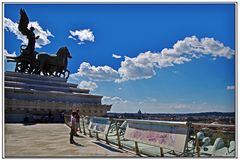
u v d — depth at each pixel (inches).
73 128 517.0
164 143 319.6
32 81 1414.9
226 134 309.6
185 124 292.4
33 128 840.3
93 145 478.9
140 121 391.5
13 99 1229.1
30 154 384.2
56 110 1330.0
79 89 1508.4
